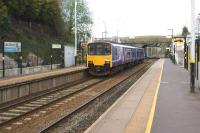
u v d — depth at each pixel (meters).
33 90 27.19
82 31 79.06
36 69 42.78
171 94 22.36
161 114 15.22
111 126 13.36
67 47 54.81
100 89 30.36
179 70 49.78
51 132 14.60
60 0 69.50
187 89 25.31
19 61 39.75
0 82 27.81
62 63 53.09
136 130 12.53
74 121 17.03
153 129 12.30
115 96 26.03
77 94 26.97
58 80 33.00
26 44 46.03
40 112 19.27
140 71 53.88
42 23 56.62
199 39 27.30
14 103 21.84
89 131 12.59
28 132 14.71
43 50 49.62
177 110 16.25
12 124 16.20
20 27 49.22
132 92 24.09
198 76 25.92
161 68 55.72
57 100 23.22
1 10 43.47
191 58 23.81
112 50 43.06
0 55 37.84
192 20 23.77
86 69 43.28
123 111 16.67
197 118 14.32
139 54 74.38
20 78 31.94
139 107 17.75
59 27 61.34
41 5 54.81
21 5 49.94
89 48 43.25
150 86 28.08
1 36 42.09
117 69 48.38
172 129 12.31
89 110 20.17
